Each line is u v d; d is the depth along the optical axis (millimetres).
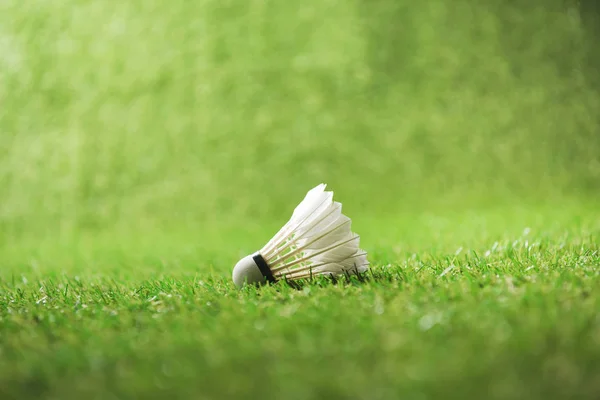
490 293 2844
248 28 12617
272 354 2141
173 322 2711
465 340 2148
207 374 2000
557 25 12805
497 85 12188
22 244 10633
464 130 11750
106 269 5734
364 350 2113
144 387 1921
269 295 3178
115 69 12523
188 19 12719
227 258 5746
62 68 12703
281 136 11672
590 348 1977
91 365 2166
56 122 12297
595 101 12289
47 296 3893
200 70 12312
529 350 1997
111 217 11125
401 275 3547
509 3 12852
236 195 11070
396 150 11508
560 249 4293
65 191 11617
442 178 11195
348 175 11234
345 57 12320
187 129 11859
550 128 11914
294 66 12289
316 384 1846
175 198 11188
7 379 2100
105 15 12961
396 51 12391
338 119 11812
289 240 3615
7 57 12945
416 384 1804
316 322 2512
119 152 11852
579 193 11109
